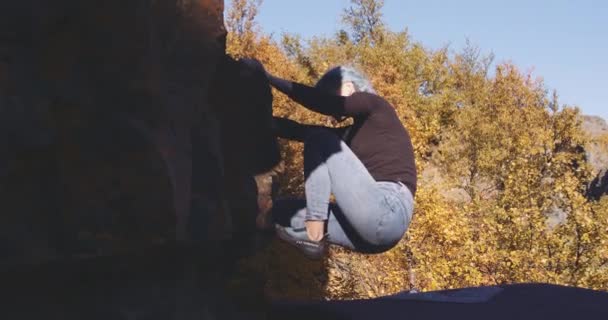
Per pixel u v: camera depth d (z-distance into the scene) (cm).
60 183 198
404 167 317
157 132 225
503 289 447
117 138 209
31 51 195
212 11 270
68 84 201
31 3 192
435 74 3175
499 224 1073
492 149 2294
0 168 181
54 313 211
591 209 1072
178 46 252
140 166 213
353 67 346
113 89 214
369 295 1020
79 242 202
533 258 1026
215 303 295
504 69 2800
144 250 230
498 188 1875
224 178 296
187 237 247
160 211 220
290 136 345
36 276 205
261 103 324
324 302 402
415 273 1000
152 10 236
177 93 246
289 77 1803
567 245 1043
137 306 235
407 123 1133
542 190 1145
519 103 2755
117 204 211
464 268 970
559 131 2072
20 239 186
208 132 272
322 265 1008
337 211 322
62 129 198
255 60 327
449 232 974
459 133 2439
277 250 977
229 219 278
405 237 996
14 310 202
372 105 320
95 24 208
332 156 301
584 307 398
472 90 3138
